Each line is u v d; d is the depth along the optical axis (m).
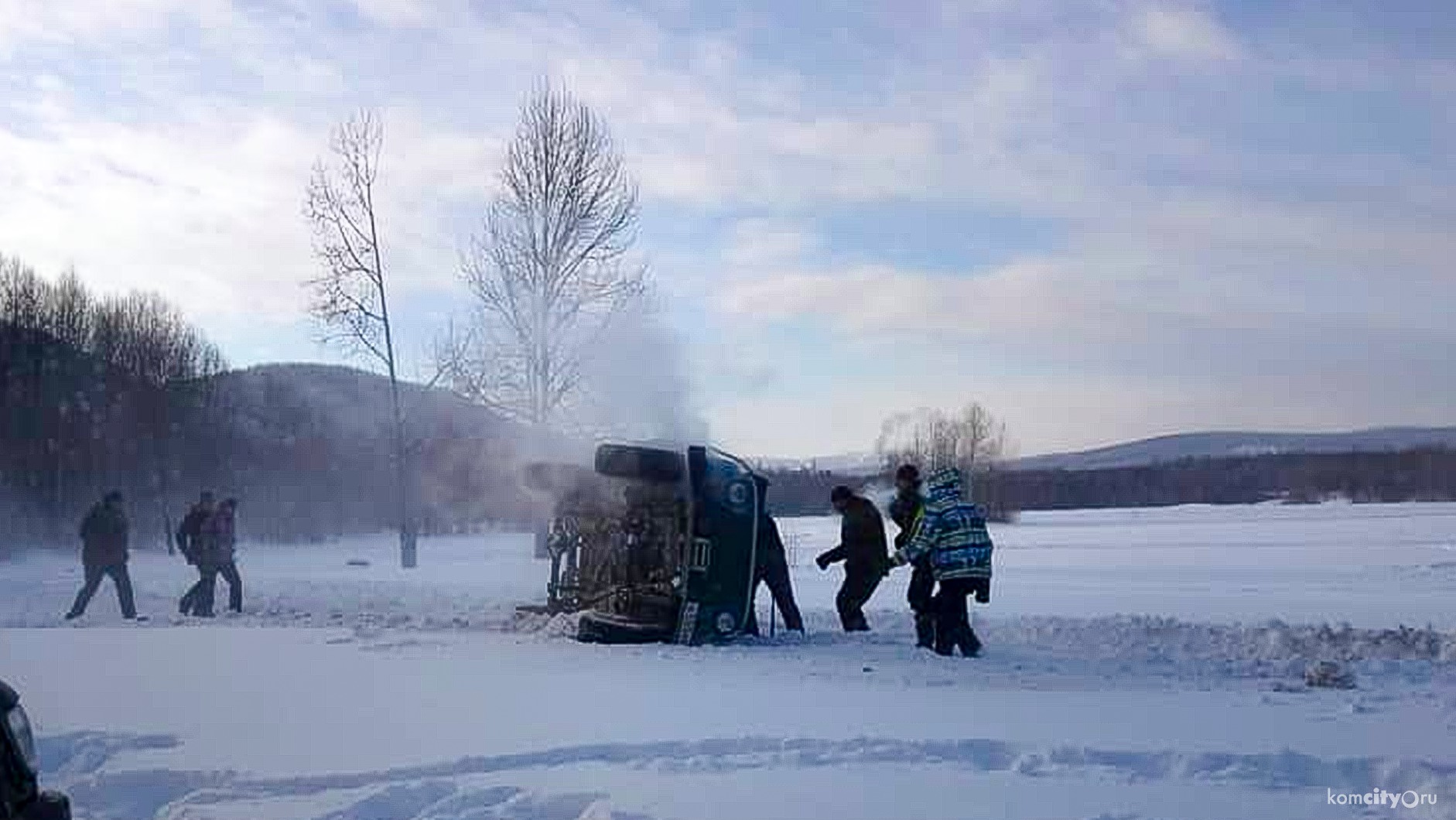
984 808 6.90
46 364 59.69
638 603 15.12
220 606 22.42
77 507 59.06
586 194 34.88
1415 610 21.30
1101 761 8.00
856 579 16.53
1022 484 143.38
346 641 15.05
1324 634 15.21
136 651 14.00
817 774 7.69
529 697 10.40
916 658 13.43
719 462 15.05
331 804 7.22
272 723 9.34
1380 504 130.50
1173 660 13.48
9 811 4.87
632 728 8.95
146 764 8.07
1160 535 62.66
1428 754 8.00
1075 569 35.16
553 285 34.69
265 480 70.25
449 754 8.15
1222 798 7.17
